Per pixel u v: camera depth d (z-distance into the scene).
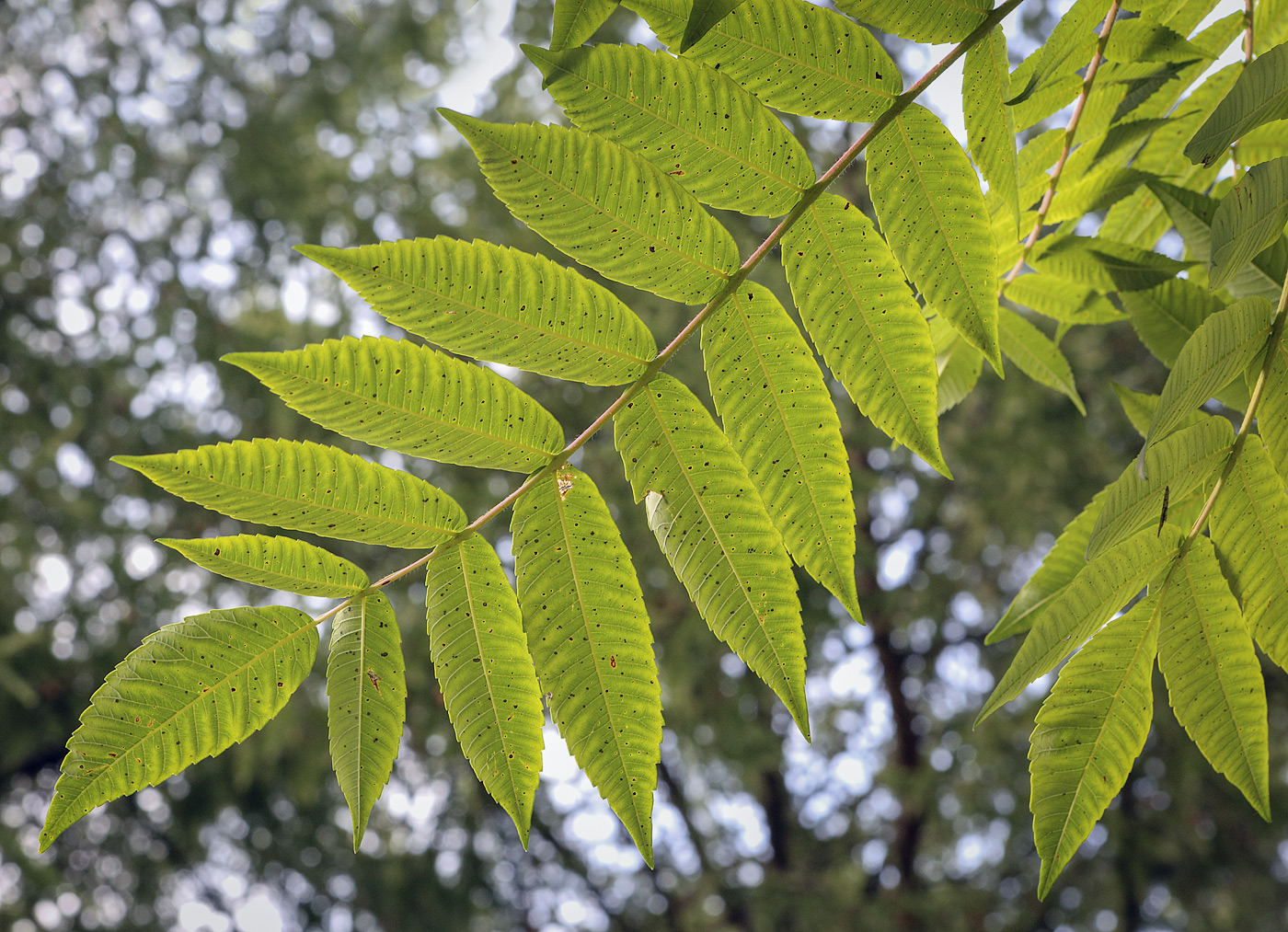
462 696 0.68
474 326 0.67
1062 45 0.70
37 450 4.32
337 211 4.63
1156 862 4.33
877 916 4.44
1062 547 0.73
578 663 0.68
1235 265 0.65
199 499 0.67
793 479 0.69
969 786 4.68
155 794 4.17
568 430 3.85
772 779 5.38
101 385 4.41
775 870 5.16
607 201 0.67
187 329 4.45
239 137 4.78
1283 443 0.67
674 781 5.39
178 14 4.81
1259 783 0.67
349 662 0.68
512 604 0.69
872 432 4.08
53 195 4.73
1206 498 0.69
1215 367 0.66
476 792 4.63
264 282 4.81
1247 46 0.77
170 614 4.26
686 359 3.33
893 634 5.12
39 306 4.52
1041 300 0.84
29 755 4.10
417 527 0.68
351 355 0.67
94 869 4.39
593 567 0.69
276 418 4.20
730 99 0.67
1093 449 4.09
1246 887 4.32
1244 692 0.68
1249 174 0.65
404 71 4.63
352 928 4.47
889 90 0.67
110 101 4.81
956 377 0.88
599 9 0.67
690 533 0.69
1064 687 0.68
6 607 4.00
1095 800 0.68
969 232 0.68
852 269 0.68
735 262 0.68
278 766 4.01
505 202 0.66
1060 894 4.52
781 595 0.68
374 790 0.68
